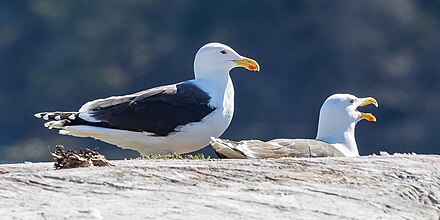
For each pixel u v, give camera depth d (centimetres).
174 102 1502
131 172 1199
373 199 1199
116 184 1173
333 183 1224
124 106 1496
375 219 1155
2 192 1141
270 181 1212
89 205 1120
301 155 1429
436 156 1348
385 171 1262
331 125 1547
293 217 1136
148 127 1489
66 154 1267
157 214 1109
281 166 1252
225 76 1541
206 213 1121
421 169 1278
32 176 1178
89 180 1177
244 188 1190
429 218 1186
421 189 1238
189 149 1527
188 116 1498
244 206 1148
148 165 1228
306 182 1220
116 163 1284
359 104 1562
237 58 1538
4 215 1089
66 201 1128
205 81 1538
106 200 1135
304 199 1178
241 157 1405
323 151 1451
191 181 1195
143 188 1169
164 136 1497
